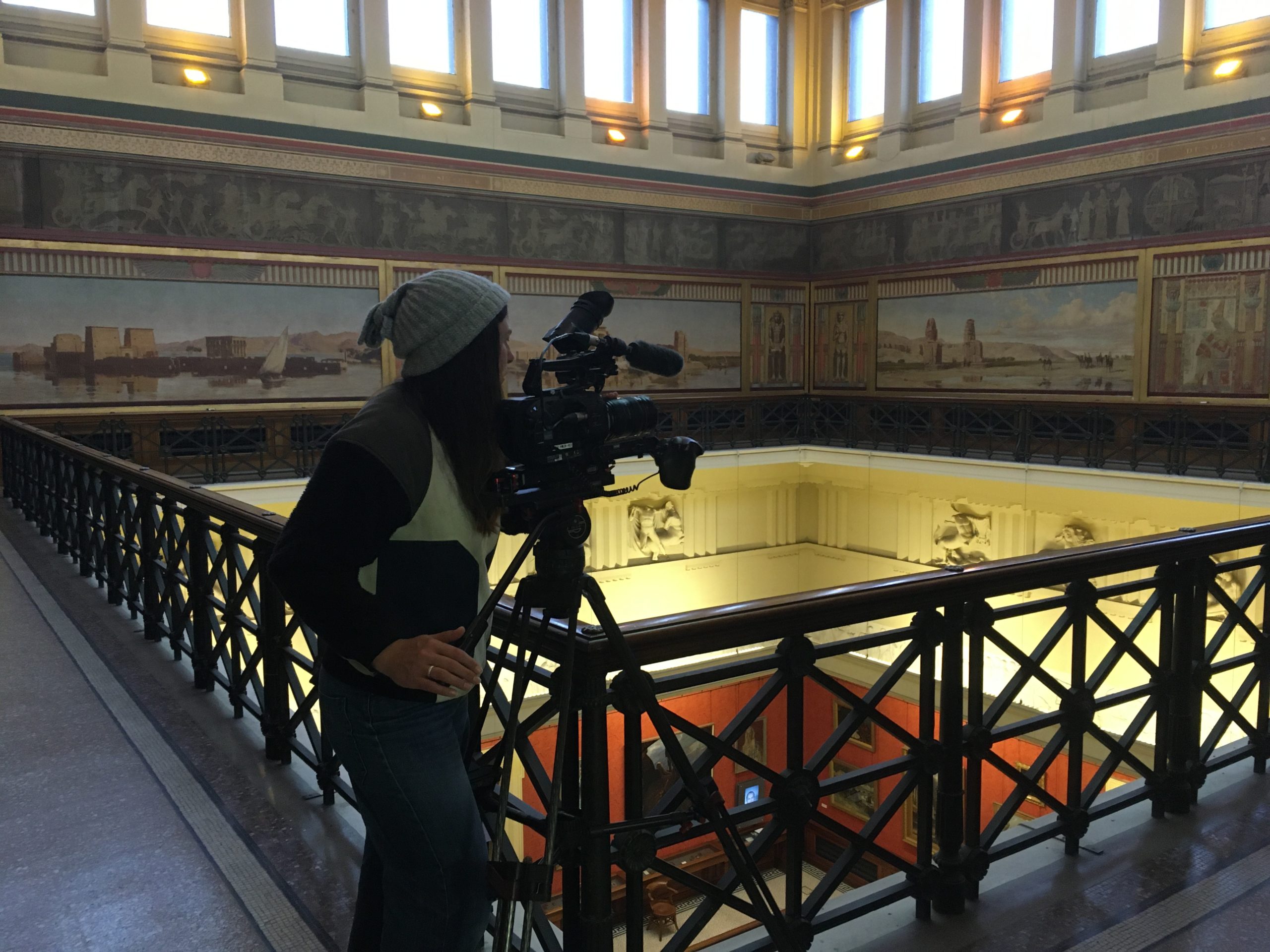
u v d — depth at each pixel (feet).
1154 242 41.55
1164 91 40.81
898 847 43.34
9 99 36.60
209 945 7.85
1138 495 39.83
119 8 38.52
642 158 51.06
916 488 49.29
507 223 47.62
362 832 9.80
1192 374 40.70
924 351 51.29
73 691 14.34
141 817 10.16
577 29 48.91
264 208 41.91
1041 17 45.78
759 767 7.08
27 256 37.35
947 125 50.21
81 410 38.68
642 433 5.62
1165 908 8.48
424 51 46.06
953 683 8.28
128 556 18.49
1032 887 8.86
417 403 5.03
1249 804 10.57
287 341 42.80
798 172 56.34
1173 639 10.27
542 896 5.06
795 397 57.47
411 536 4.97
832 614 7.22
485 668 6.82
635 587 50.80
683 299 52.90
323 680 5.36
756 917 7.07
